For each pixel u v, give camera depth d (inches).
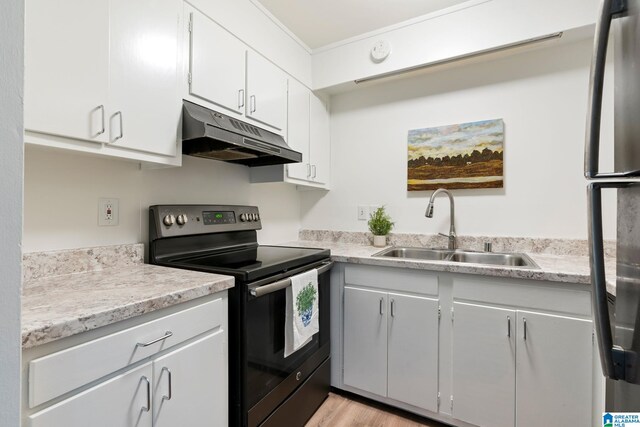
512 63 77.9
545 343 54.0
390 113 93.5
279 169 81.7
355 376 72.0
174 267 54.6
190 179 69.3
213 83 59.6
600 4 23.1
